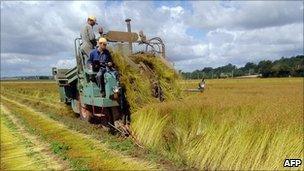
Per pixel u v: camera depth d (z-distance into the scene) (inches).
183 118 443.8
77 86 695.7
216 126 391.2
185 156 400.8
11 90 2576.3
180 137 434.9
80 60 621.9
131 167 382.0
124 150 451.8
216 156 367.9
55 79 802.2
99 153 446.6
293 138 321.4
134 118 488.7
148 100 514.9
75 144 508.1
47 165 418.9
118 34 586.6
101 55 522.6
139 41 600.4
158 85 533.6
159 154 423.5
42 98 1514.5
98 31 579.2
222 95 605.0
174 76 563.8
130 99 504.4
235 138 359.9
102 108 552.4
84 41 585.3
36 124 729.6
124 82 507.8
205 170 371.6
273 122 342.0
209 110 437.1
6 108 1146.0
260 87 1722.4
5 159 466.3
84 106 643.5
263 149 334.6
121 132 503.5
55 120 764.0
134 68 524.7
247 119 371.2
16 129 691.4
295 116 353.7
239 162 347.6
